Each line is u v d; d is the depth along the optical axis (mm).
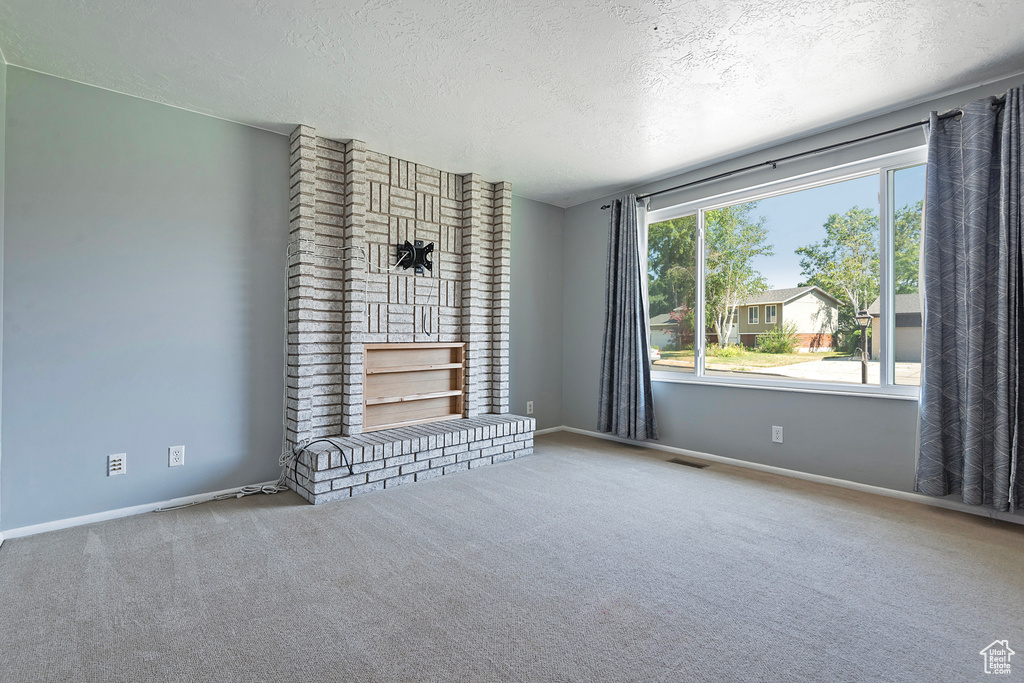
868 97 2742
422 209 3787
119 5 1905
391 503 2818
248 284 3035
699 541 2305
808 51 2281
